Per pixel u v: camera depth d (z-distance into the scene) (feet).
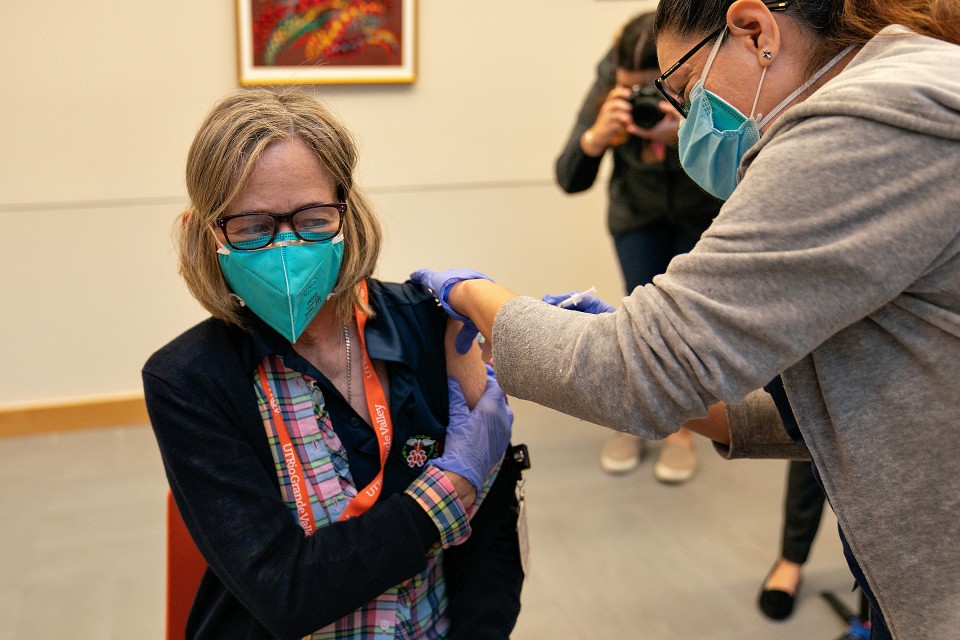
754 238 2.47
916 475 2.63
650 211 8.32
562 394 2.85
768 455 3.80
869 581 2.84
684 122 3.30
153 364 3.20
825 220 2.39
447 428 3.54
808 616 7.34
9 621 7.06
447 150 10.28
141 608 7.27
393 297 3.62
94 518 8.50
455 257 10.61
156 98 9.36
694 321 2.53
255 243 3.03
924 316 2.52
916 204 2.35
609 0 10.23
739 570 7.90
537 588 7.59
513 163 10.50
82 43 9.01
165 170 9.62
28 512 8.57
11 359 9.80
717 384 2.53
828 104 2.45
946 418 2.55
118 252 9.75
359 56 9.59
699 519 8.66
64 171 9.36
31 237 9.48
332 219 3.13
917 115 2.32
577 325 2.89
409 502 3.28
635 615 7.29
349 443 3.42
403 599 3.51
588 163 8.25
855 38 2.77
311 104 3.15
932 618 2.69
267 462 3.29
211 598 3.65
